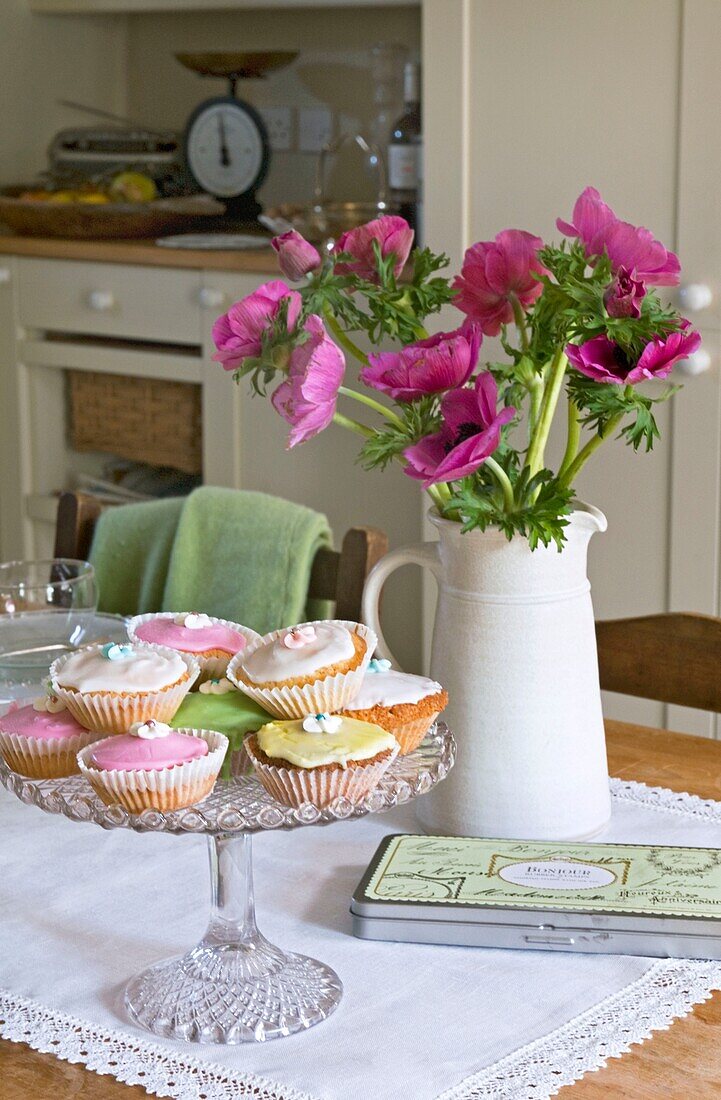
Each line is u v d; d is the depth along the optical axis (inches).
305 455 105.2
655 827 41.6
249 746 33.4
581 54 85.4
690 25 80.7
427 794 40.9
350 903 37.2
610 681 55.3
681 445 85.4
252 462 108.3
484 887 35.6
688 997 32.1
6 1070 30.1
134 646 37.0
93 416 119.0
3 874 39.7
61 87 134.8
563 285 36.4
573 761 39.6
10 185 125.0
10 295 120.7
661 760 47.5
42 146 134.6
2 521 127.5
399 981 33.2
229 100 120.5
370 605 42.6
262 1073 29.5
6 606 52.6
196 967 33.3
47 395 122.9
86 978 33.9
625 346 35.5
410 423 35.2
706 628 53.0
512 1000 32.2
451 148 91.5
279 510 63.6
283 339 35.4
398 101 115.5
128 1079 29.5
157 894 38.4
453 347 33.7
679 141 82.5
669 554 87.4
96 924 36.7
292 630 36.6
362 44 122.3
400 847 38.4
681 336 35.3
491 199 91.0
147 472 120.1
